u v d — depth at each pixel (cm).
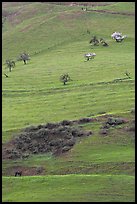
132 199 15700
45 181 17750
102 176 17725
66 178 17812
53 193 16600
